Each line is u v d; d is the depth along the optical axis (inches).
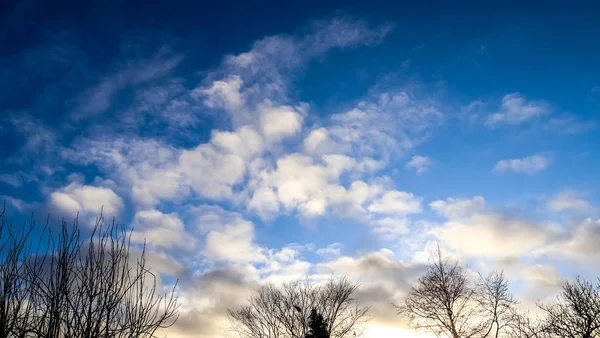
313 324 1118.4
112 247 301.4
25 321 242.2
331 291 1227.9
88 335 250.5
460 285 1059.3
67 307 257.9
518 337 898.7
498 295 979.3
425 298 1086.4
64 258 274.4
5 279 247.3
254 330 1205.1
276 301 1231.5
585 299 816.9
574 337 802.2
